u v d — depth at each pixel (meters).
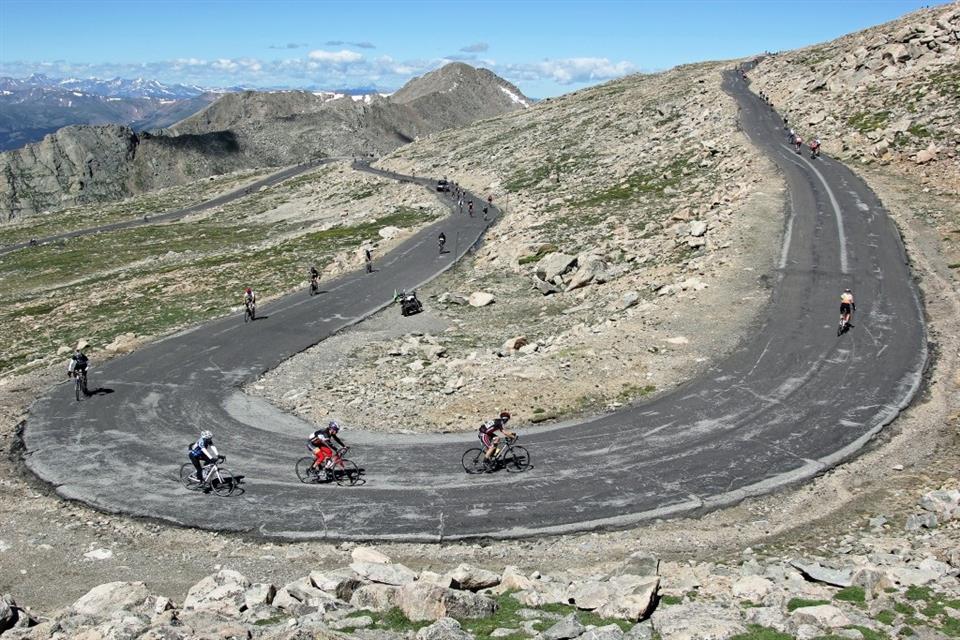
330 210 115.62
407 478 21.02
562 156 100.56
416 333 38.38
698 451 21.78
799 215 47.72
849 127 67.81
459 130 164.62
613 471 20.86
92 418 27.50
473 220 78.00
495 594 13.19
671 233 49.34
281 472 21.89
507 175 100.75
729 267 39.47
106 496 20.75
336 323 41.22
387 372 31.41
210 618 11.49
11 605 11.74
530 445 22.83
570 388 26.89
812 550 16.16
